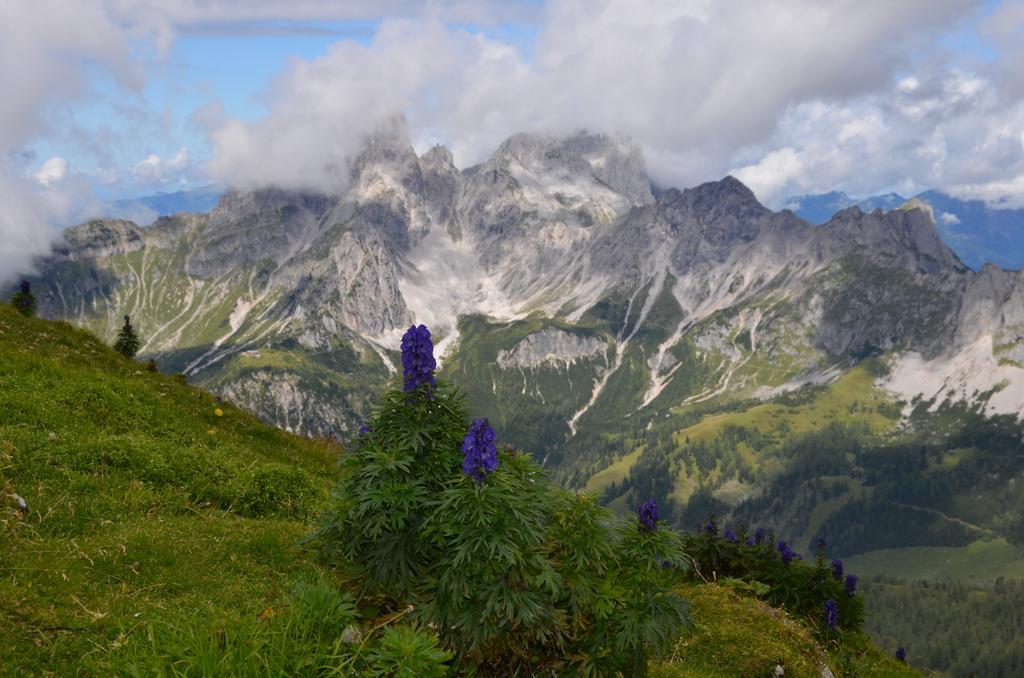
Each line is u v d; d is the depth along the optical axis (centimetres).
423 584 160
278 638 143
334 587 169
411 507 158
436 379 169
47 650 143
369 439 167
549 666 164
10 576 169
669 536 177
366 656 143
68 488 242
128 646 146
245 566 213
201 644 137
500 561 150
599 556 167
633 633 164
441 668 138
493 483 152
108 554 197
